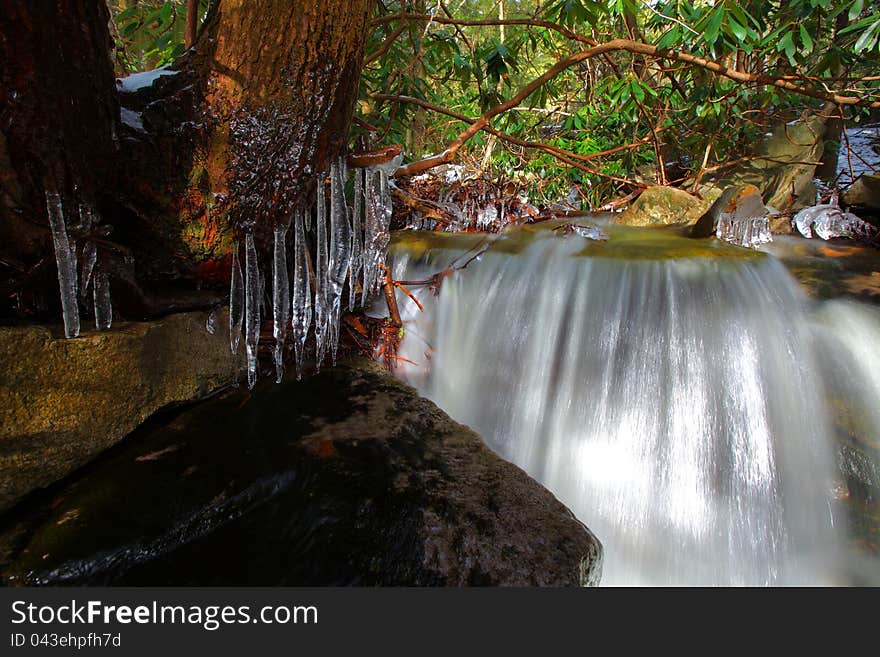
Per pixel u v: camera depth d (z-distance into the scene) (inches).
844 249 146.3
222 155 75.7
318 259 92.7
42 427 62.5
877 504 95.0
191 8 109.0
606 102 255.1
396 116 181.0
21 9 50.3
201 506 64.5
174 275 82.9
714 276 116.1
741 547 96.6
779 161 217.3
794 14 166.4
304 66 73.5
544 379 114.2
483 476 77.4
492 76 174.4
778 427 99.7
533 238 147.6
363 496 70.4
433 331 124.1
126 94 77.5
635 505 101.0
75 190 64.7
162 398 79.0
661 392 103.9
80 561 55.3
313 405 90.3
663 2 181.0
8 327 61.5
